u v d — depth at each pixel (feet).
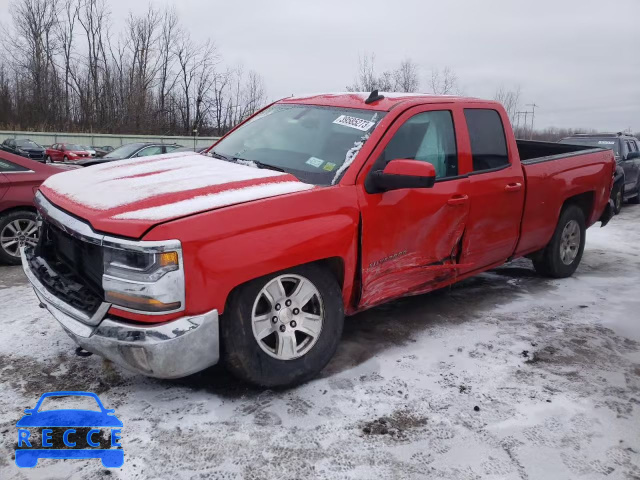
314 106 14.11
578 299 16.81
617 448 9.16
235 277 9.39
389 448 8.96
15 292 16.47
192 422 9.45
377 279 12.03
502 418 9.93
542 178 16.30
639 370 12.05
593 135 43.80
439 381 11.19
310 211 10.43
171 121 182.91
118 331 8.91
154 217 8.92
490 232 14.71
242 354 9.83
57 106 174.29
